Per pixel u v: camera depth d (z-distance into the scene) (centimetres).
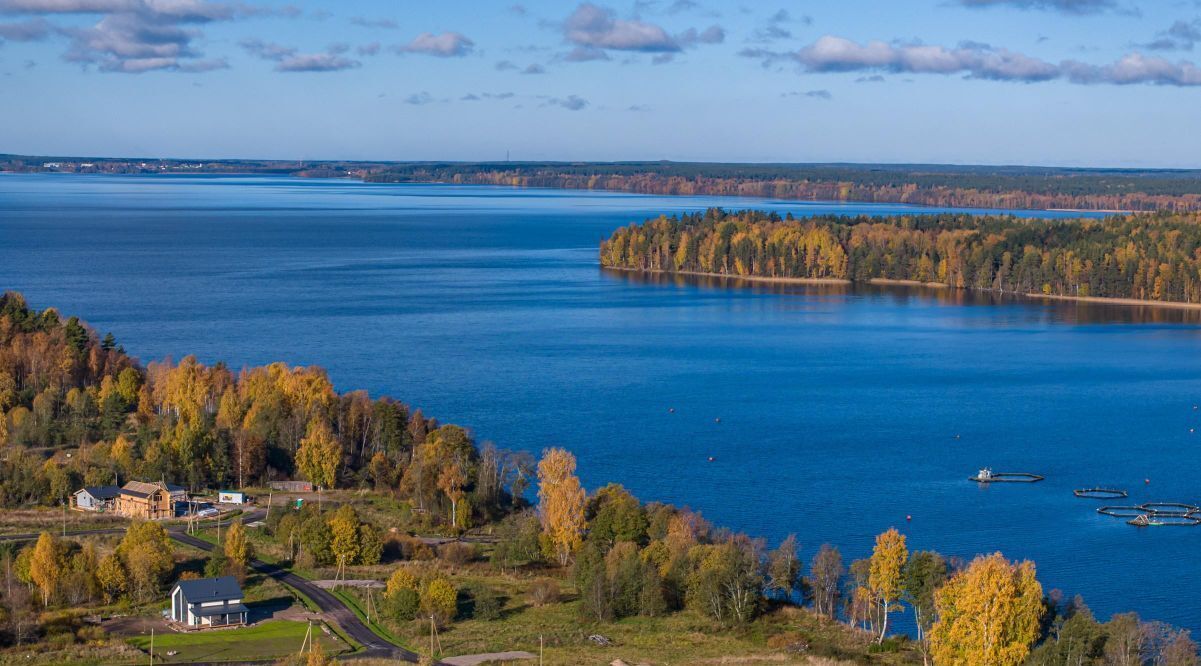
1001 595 11581
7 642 12262
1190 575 15650
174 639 12488
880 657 12481
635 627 13312
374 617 13288
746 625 13388
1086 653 11731
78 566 13688
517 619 13475
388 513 17612
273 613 13362
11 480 17825
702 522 16012
